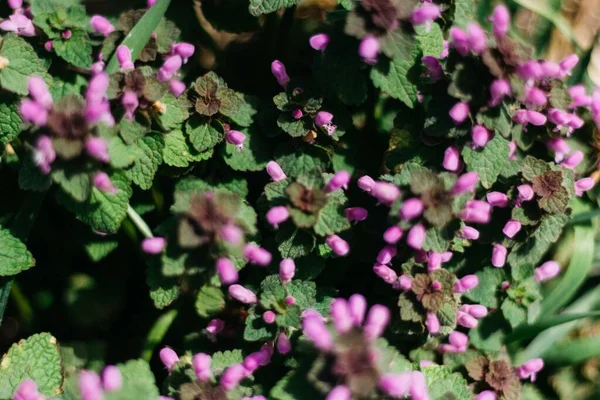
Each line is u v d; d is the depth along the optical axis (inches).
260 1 14.5
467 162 14.0
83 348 14.8
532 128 14.4
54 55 14.3
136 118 13.9
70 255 15.2
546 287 15.4
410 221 13.6
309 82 14.5
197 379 13.4
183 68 15.2
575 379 15.5
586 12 16.9
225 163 14.9
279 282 14.0
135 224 14.7
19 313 15.0
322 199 13.7
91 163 13.4
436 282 14.0
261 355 13.9
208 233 13.4
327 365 12.9
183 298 14.8
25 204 14.2
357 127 15.1
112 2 15.3
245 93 15.4
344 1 14.5
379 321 13.0
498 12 13.5
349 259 14.8
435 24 14.5
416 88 14.3
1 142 14.1
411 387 13.2
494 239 14.4
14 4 14.3
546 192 14.1
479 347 14.9
